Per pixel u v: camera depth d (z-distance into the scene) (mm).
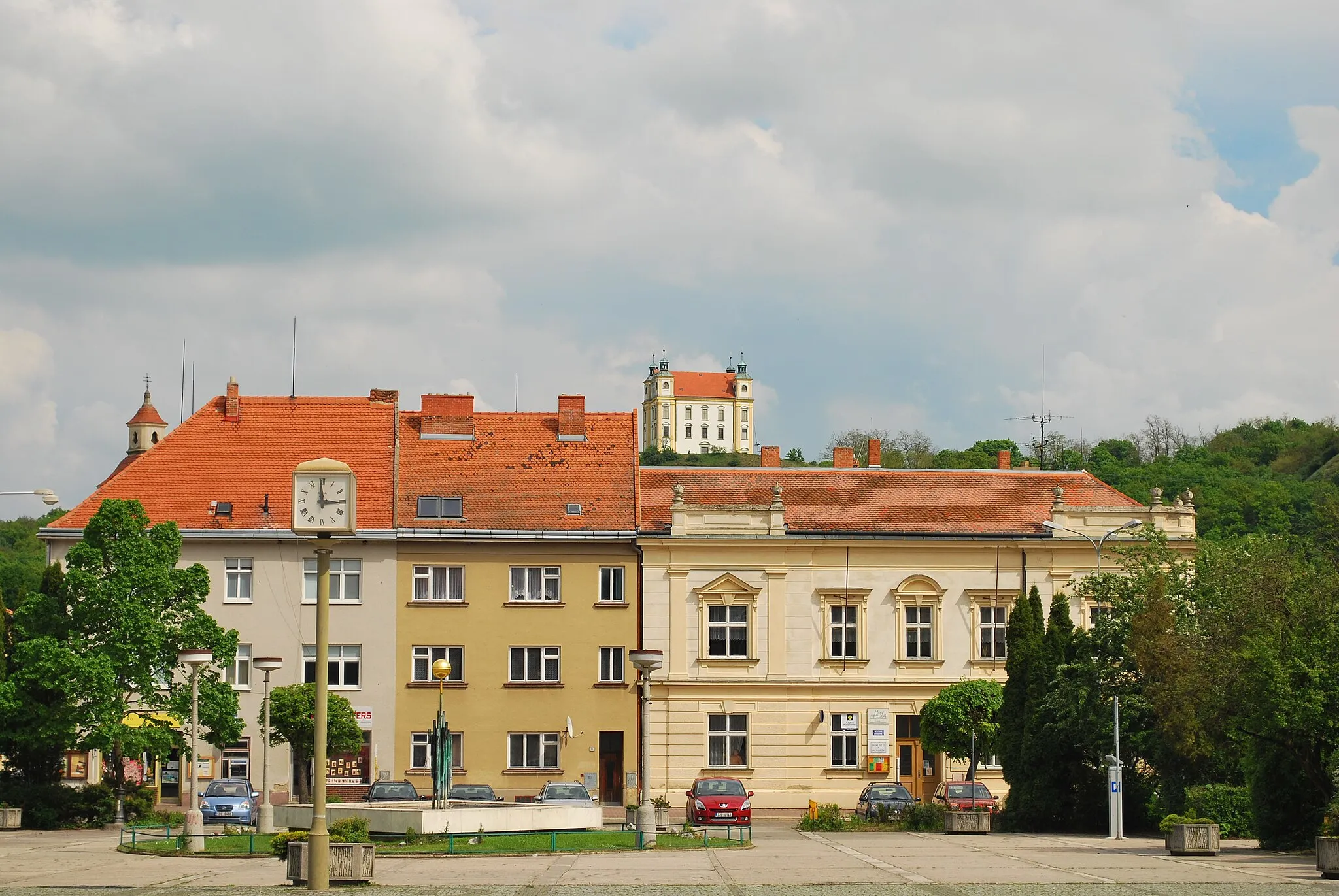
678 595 62812
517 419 67438
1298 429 137375
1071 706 49062
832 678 62938
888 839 44938
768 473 67250
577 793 49500
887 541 63781
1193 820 38188
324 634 29812
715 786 50750
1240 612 43375
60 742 50500
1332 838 31672
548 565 62781
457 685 61531
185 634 53469
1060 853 38625
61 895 28734
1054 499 65812
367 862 30422
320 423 66125
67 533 61906
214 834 45656
